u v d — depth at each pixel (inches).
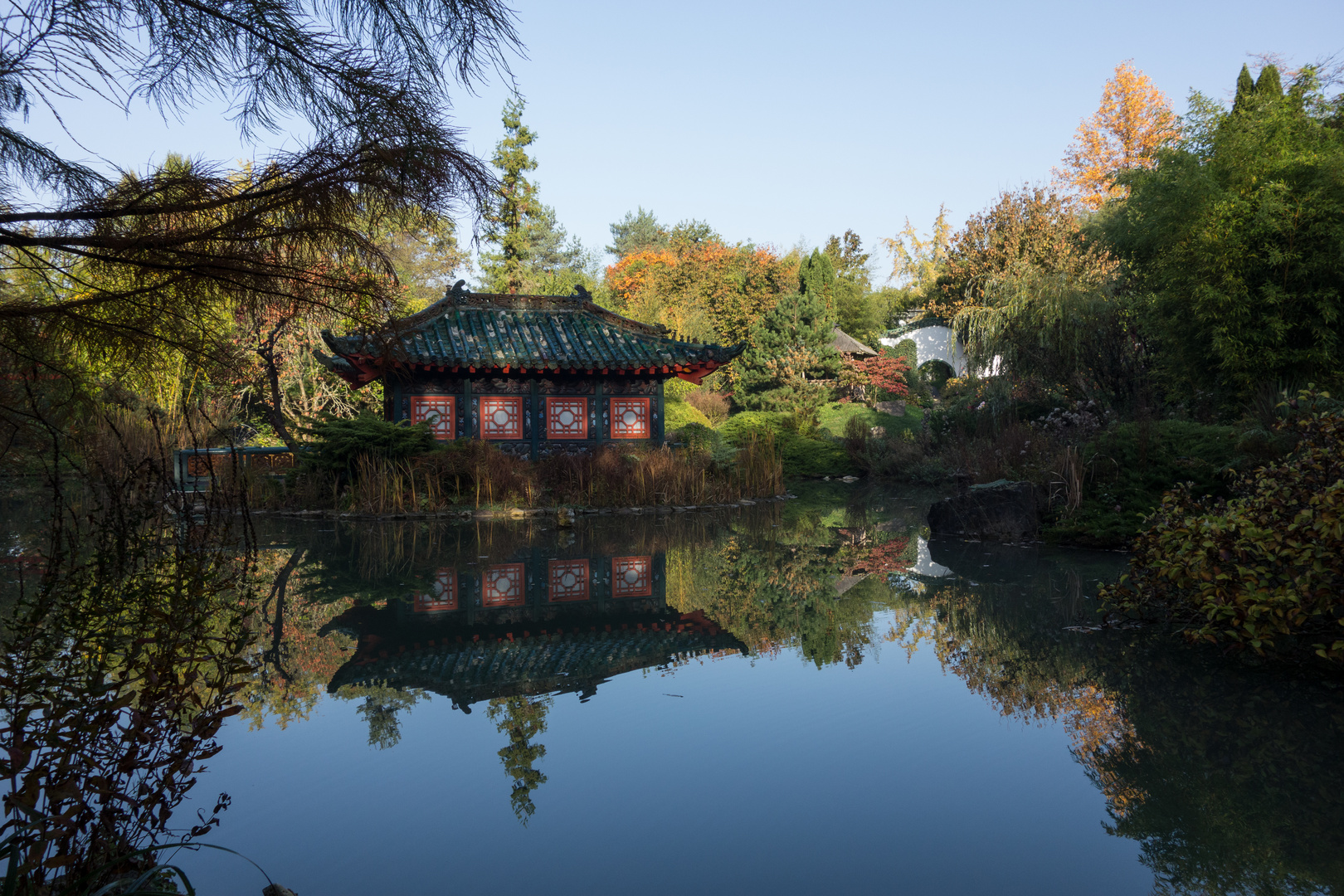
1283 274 407.5
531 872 98.7
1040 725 148.9
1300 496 207.5
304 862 101.0
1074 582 288.8
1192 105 477.7
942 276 1524.4
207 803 118.1
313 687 173.2
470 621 235.1
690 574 316.8
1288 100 453.7
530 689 173.3
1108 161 1408.7
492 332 673.0
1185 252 446.0
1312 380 400.8
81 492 530.0
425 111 76.9
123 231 75.0
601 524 486.0
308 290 80.5
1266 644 197.3
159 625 93.5
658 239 2763.3
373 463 549.0
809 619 238.4
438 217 81.5
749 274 1699.1
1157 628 219.1
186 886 78.7
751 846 105.2
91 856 79.8
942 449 836.0
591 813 115.3
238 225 75.3
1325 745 136.6
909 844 105.9
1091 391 690.8
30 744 75.2
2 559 289.7
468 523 492.7
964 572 316.2
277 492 551.8
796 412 1092.5
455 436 644.7
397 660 194.7
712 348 693.3
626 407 688.4
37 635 88.4
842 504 620.1
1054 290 742.5
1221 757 132.8
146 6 70.9
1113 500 386.3
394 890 94.3
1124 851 103.3
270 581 293.7
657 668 189.2
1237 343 414.0
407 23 75.5
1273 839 105.5
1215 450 372.2
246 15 71.4
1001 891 93.6
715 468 671.1
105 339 81.3
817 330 1299.2
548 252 2059.5
